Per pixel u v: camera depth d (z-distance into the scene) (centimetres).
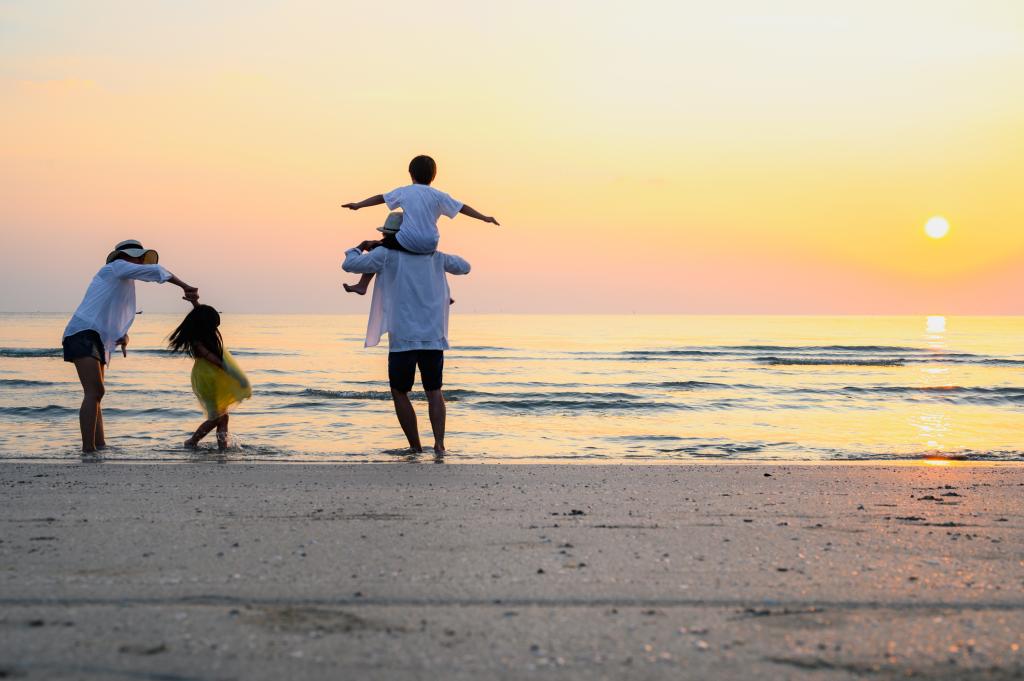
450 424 1131
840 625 265
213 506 473
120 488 534
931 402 1561
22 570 324
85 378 750
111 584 305
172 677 217
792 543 384
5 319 14262
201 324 774
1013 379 2291
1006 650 244
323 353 3862
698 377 2384
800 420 1234
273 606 280
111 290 753
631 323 12825
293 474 602
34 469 619
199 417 1166
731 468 653
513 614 274
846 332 7962
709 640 250
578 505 484
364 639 248
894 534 407
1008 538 399
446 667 227
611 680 219
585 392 1814
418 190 725
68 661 226
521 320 16000
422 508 471
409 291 732
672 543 382
